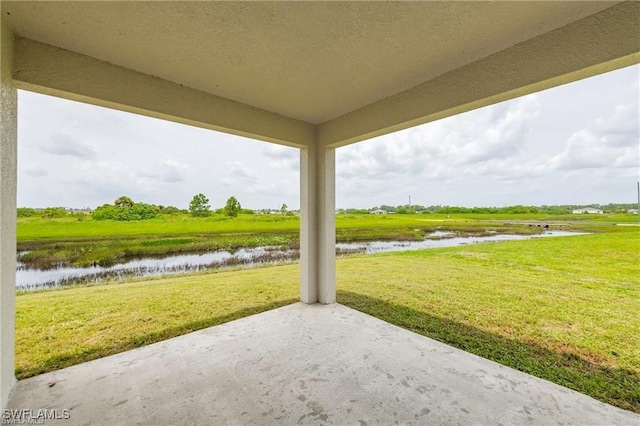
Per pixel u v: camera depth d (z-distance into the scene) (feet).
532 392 5.50
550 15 4.82
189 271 16.66
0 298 4.61
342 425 4.50
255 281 15.26
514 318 9.23
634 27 4.34
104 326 9.04
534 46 5.51
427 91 7.57
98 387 5.64
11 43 5.12
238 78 7.38
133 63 6.55
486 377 6.06
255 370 6.35
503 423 4.55
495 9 4.61
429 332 8.65
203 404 5.08
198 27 5.10
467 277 13.50
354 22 4.96
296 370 6.35
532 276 12.25
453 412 4.85
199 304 11.46
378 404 5.08
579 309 9.20
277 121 10.30
